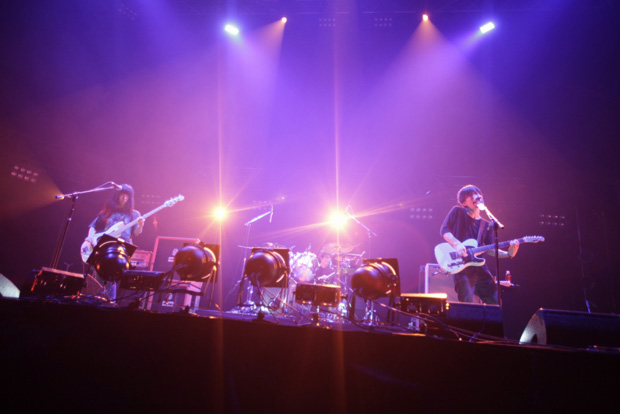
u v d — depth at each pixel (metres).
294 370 3.15
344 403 3.06
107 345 3.33
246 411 3.12
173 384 3.23
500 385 2.94
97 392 3.26
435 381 3.02
